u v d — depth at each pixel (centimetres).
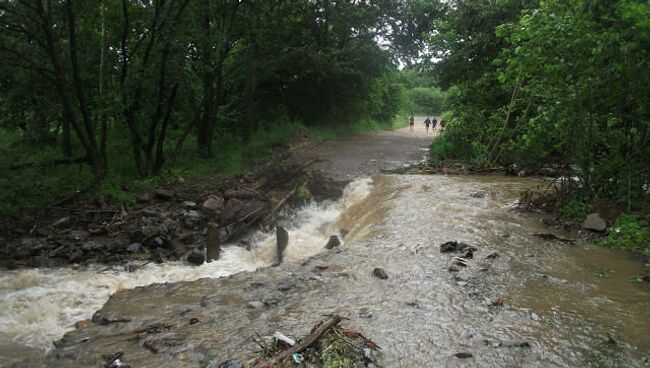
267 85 2644
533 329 490
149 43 1416
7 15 1217
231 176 1585
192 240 1127
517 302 559
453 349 447
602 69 830
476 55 1964
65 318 712
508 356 435
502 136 1603
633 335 477
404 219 959
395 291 597
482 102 1897
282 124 2445
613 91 851
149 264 978
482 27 1916
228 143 2069
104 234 1109
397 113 4788
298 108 2786
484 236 831
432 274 654
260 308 559
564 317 519
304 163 1731
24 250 985
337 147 2300
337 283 631
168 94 1548
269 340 470
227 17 1773
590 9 768
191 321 527
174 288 672
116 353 462
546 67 870
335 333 457
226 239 1150
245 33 1808
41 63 1316
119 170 1535
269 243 1116
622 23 749
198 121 1855
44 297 788
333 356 419
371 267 690
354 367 412
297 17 2431
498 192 1179
